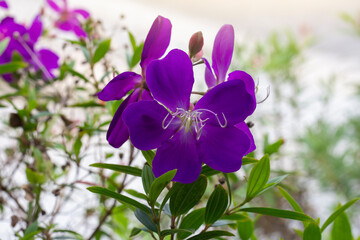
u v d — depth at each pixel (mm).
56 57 669
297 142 1429
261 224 1177
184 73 406
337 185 1406
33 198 551
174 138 406
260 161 429
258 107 1330
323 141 1377
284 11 2609
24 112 586
